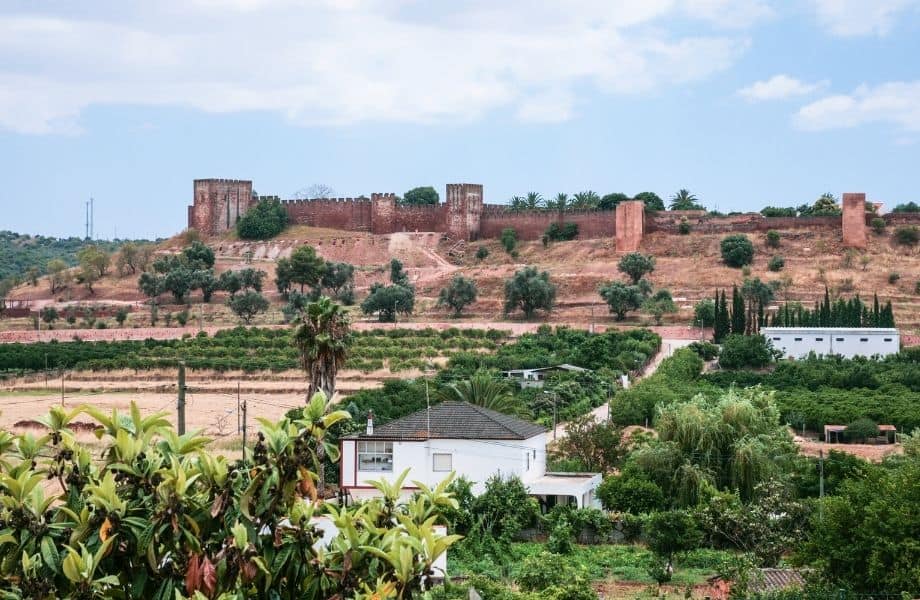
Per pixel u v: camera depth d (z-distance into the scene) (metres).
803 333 177.38
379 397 115.88
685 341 191.50
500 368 151.62
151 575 23.94
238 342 176.38
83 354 168.75
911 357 170.50
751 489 81.88
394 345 178.25
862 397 137.12
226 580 23.53
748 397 94.81
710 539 72.25
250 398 137.75
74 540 23.30
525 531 75.19
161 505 23.44
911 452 88.19
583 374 146.12
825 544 57.81
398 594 23.77
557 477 82.81
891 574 54.88
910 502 56.69
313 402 24.62
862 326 185.38
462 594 47.75
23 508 23.53
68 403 130.50
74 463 25.00
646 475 82.31
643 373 162.62
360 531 25.48
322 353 91.75
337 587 24.12
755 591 58.81
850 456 90.06
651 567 64.62
